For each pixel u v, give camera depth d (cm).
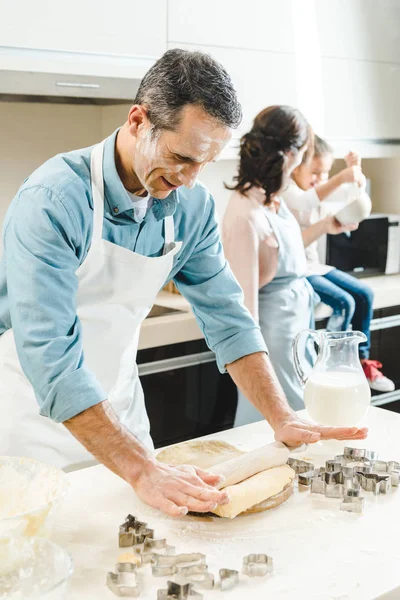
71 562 98
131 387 175
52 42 236
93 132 306
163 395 271
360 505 130
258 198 254
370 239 352
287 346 262
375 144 342
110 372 168
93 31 245
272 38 297
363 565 113
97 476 144
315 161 307
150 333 263
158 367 268
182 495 123
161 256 161
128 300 162
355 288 314
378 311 329
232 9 283
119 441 128
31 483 125
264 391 162
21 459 128
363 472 141
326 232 305
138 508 131
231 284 172
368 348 320
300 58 308
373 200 392
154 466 127
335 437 151
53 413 129
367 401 165
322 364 169
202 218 165
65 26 238
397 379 343
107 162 145
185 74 126
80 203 142
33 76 234
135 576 106
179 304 295
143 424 178
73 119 300
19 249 134
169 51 133
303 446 157
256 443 160
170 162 133
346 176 303
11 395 162
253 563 111
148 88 132
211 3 276
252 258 248
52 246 134
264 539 121
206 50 278
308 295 271
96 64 246
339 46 321
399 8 339
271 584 108
